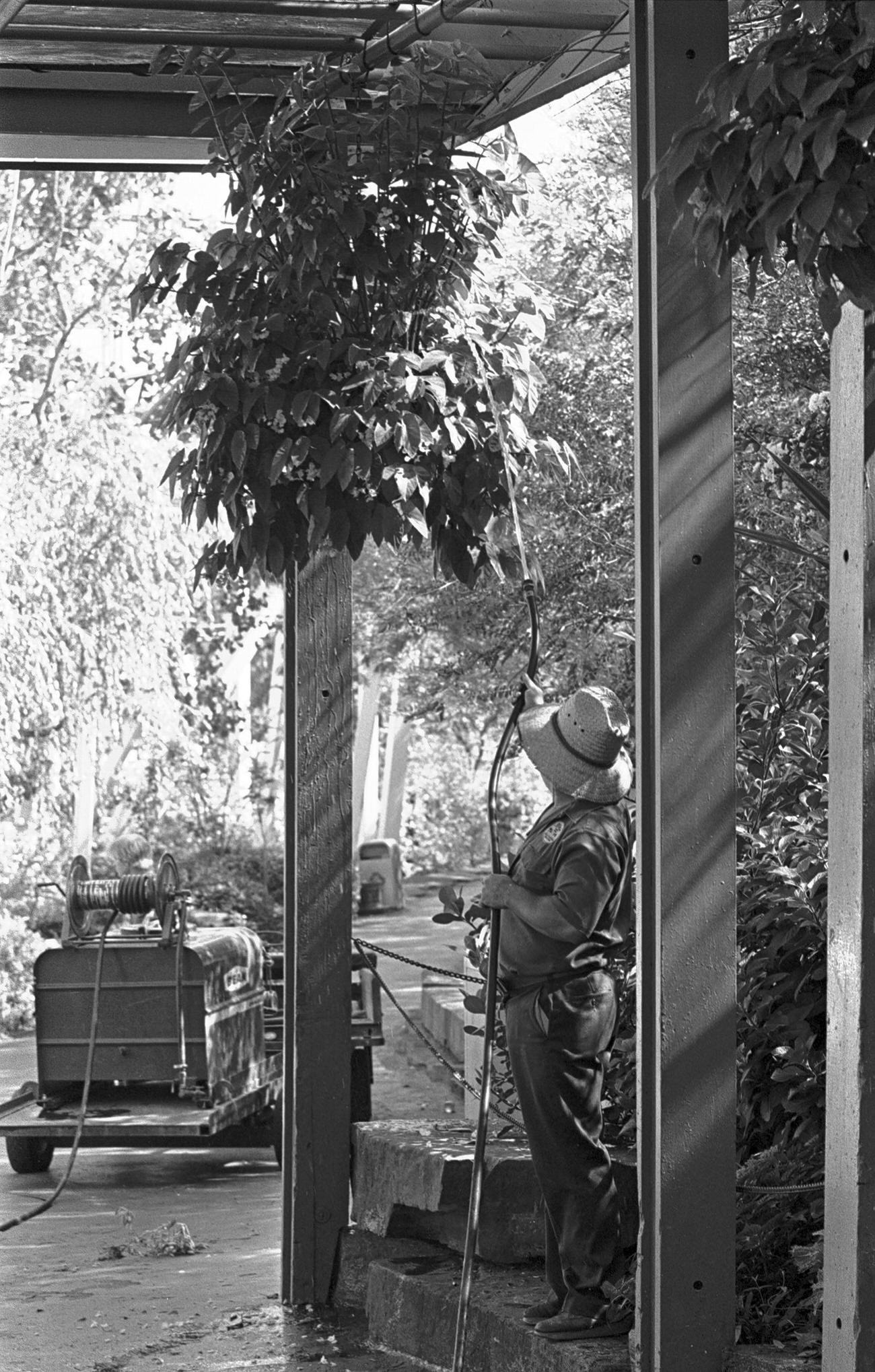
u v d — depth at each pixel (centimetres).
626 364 1163
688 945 457
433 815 4366
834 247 341
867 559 384
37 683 1869
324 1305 703
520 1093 542
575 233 1209
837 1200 391
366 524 597
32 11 585
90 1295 742
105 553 1969
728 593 460
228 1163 1177
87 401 2062
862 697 384
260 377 590
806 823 583
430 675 1565
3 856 2219
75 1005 1125
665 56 450
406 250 613
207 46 605
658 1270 454
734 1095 458
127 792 2778
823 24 331
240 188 609
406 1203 655
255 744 3584
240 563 619
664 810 457
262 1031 1195
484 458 614
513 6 571
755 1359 445
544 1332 533
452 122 643
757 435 987
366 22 587
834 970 394
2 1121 1090
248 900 2561
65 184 2084
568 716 536
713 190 363
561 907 521
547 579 1157
